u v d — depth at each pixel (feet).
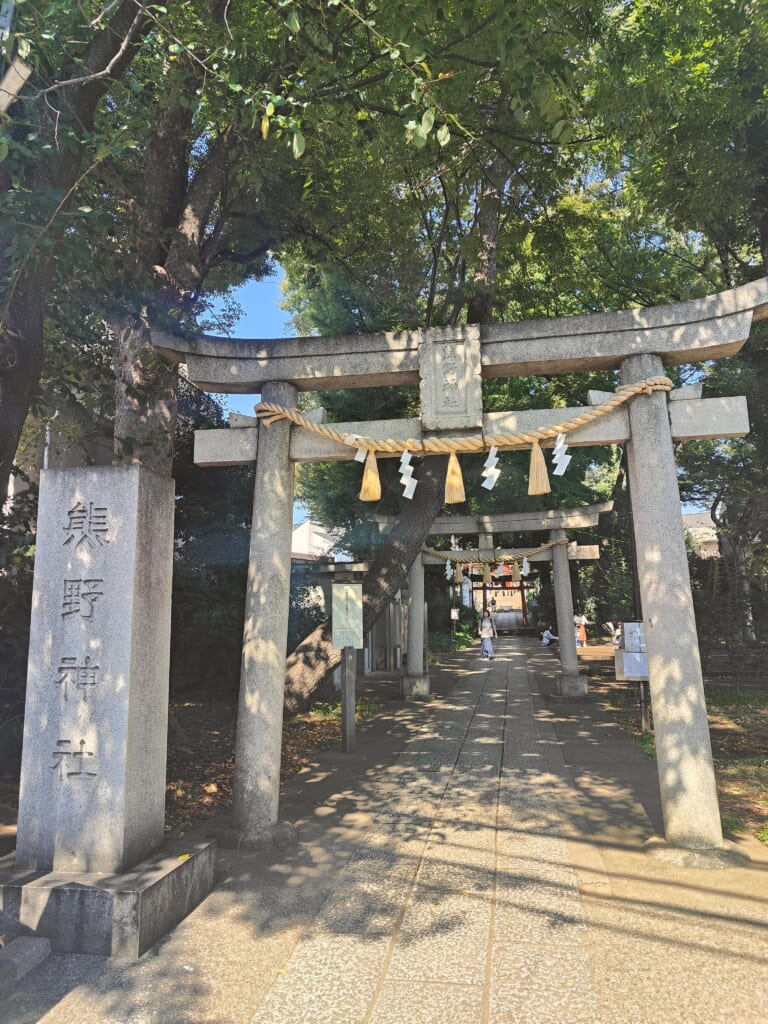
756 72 21.66
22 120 13.75
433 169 27.58
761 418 32.60
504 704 38.73
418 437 16.96
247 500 39.81
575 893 12.89
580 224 33.71
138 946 10.66
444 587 90.94
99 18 14.24
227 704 35.86
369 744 27.78
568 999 9.35
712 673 46.26
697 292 38.83
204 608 36.29
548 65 14.96
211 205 23.39
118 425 21.59
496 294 29.60
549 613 107.55
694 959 10.40
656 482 15.75
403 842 15.94
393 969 10.23
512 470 54.44
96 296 17.22
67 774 12.21
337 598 24.70
